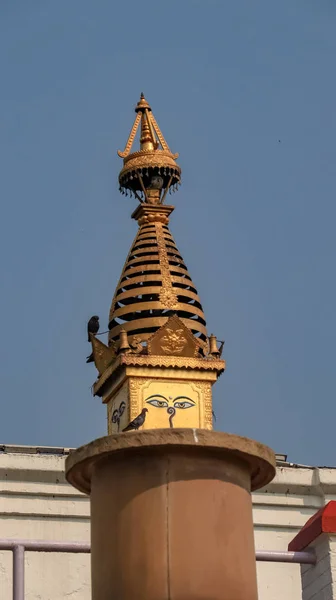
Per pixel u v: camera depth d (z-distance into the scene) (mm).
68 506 26625
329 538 15844
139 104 28016
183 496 12688
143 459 12836
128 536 12656
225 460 12969
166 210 27391
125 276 26344
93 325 25438
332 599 15477
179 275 26359
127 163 27391
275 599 26438
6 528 26297
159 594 12414
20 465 26516
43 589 25578
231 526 12789
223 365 24344
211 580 12500
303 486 27859
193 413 23953
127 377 23906
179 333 24250
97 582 12797
